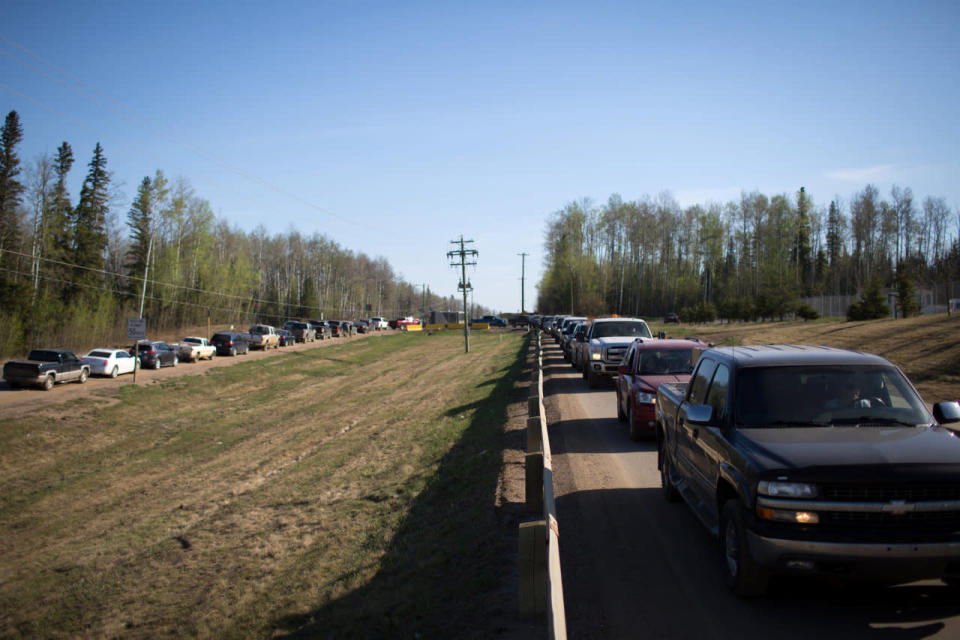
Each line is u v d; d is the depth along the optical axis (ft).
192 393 104.53
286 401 102.83
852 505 13.23
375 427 67.46
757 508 14.06
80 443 70.18
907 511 13.11
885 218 288.30
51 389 95.81
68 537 41.75
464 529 25.45
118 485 54.95
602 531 21.66
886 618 13.98
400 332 309.63
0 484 55.47
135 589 29.40
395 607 19.51
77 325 162.61
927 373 58.54
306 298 345.31
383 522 31.27
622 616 15.06
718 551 19.17
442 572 21.56
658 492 26.40
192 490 50.62
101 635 24.48
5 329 142.10
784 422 16.70
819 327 141.28
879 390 17.31
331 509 36.81
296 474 49.39
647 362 39.45
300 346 205.98
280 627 20.94
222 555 32.35
